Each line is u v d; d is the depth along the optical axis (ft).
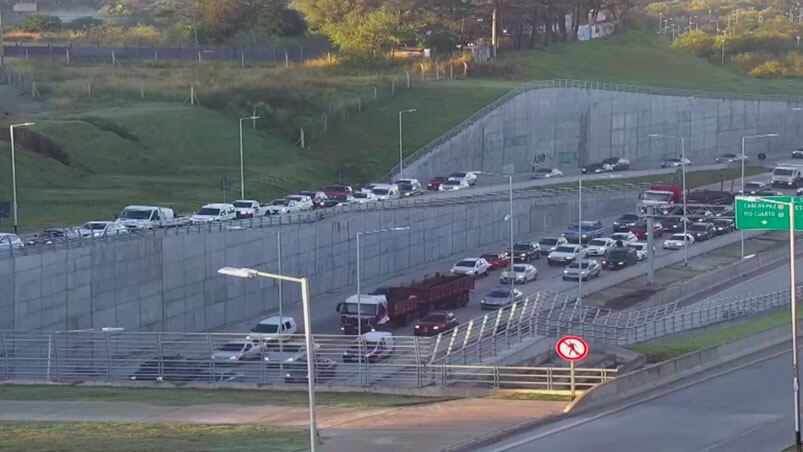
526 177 526.57
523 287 355.36
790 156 635.66
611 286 357.00
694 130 622.13
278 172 448.24
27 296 260.83
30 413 194.80
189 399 205.57
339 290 355.36
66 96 479.00
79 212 357.41
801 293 347.97
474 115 523.70
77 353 242.99
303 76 552.41
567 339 203.10
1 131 397.80
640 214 411.13
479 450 174.70
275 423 187.42
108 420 189.37
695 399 214.48
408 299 306.76
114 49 617.21
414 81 566.36
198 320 306.96
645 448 179.83
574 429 189.57
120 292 284.61
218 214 346.13
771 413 204.64
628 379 216.33
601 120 582.76
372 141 504.84
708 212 445.37
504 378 225.35
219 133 465.88
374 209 370.53
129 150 428.15
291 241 336.49
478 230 420.77
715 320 310.65
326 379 219.61
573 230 426.10
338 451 169.68
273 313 328.49
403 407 198.29
